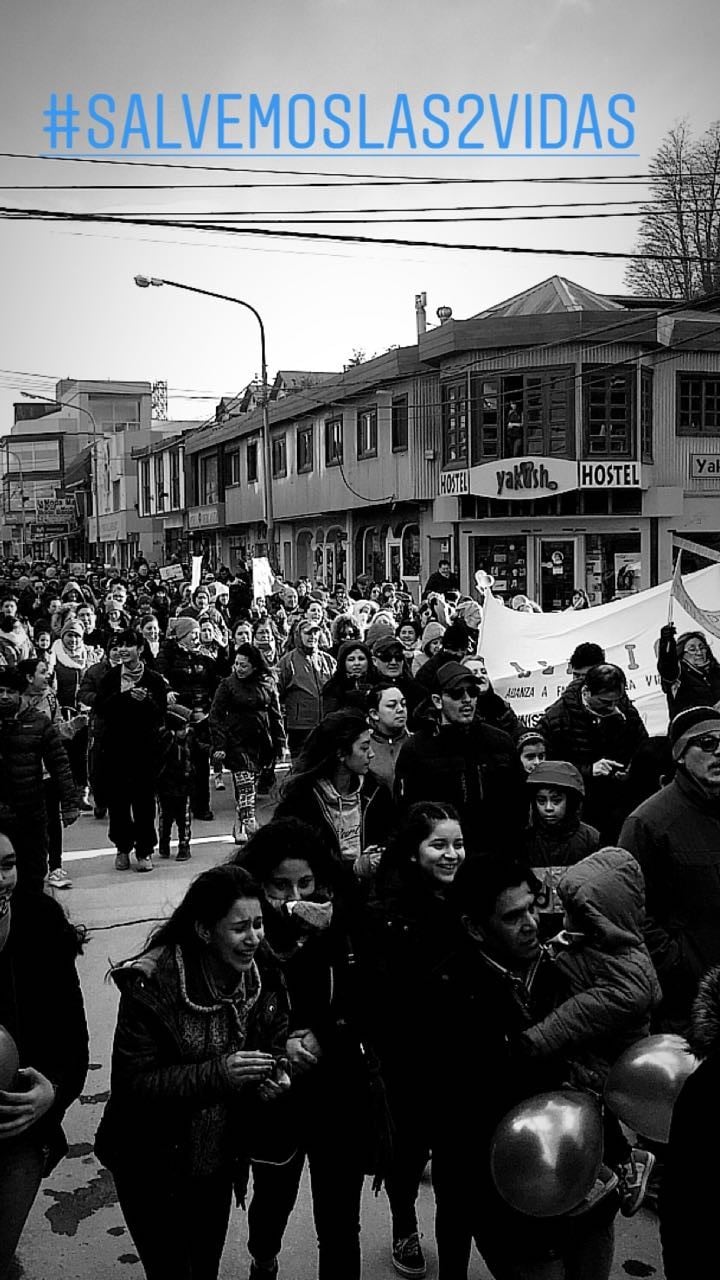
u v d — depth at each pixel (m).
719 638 10.27
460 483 31.89
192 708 12.00
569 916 4.06
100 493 81.12
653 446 31.62
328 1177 3.72
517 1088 3.67
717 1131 2.82
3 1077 3.31
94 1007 6.88
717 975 3.11
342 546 40.41
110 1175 5.04
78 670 12.90
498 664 10.43
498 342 31.05
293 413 41.19
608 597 31.61
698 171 36.69
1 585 35.47
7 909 3.47
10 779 7.73
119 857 10.05
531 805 5.52
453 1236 3.70
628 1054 3.75
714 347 31.75
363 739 5.41
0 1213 3.45
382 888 4.05
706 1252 2.78
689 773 4.79
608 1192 3.60
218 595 25.58
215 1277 3.68
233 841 11.09
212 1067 3.37
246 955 3.47
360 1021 3.71
